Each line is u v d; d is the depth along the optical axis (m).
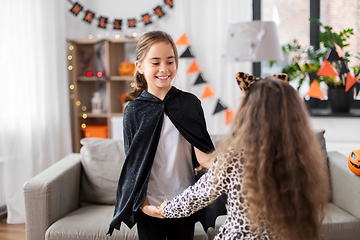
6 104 2.63
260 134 0.97
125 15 3.67
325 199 1.05
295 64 2.99
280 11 3.42
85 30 3.68
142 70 1.41
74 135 3.59
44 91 2.95
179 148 1.40
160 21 3.61
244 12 3.34
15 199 2.69
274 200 0.94
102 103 3.63
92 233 1.80
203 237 1.76
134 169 1.38
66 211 2.04
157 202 1.37
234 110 1.14
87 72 3.62
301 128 0.97
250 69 3.37
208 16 3.44
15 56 2.68
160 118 1.39
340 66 2.99
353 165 1.88
